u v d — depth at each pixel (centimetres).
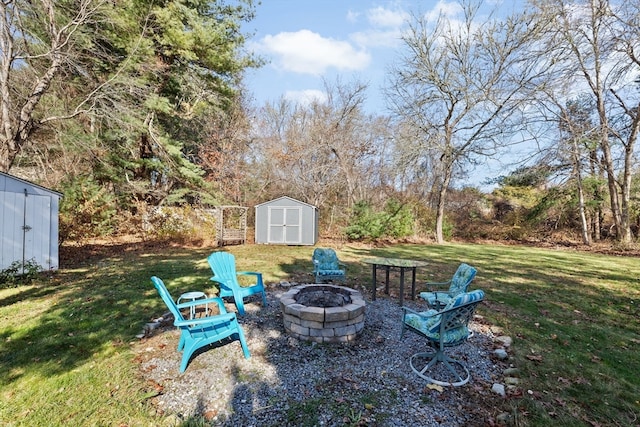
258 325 425
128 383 280
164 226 1332
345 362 330
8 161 845
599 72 1418
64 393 262
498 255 1190
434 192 2017
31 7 867
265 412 248
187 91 1380
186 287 596
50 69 896
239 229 1367
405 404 263
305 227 1366
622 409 265
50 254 714
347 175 1956
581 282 735
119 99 1042
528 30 1372
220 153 1848
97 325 405
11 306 470
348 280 705
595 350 376
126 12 1032
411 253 1191
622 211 1452
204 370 307
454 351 364
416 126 1634
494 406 264
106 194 1234
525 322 466
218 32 1191
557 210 1800
